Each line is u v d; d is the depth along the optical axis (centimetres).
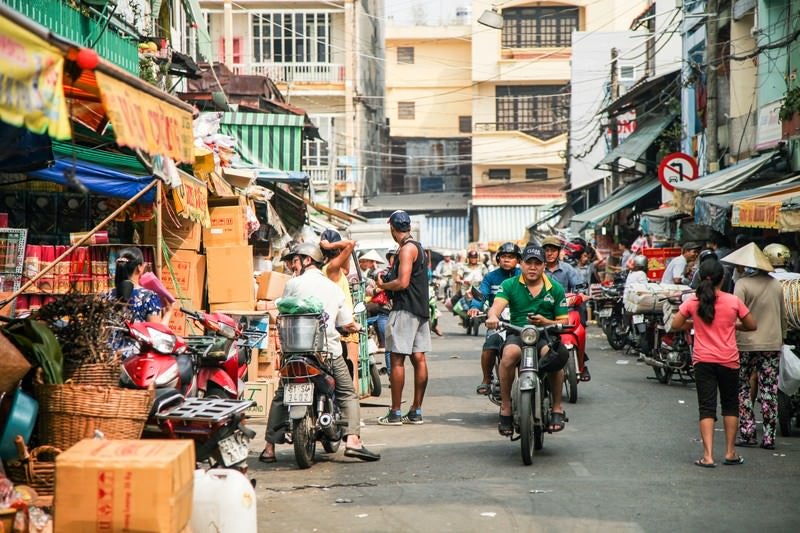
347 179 5625
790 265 1905
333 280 1358
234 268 1653
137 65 2030
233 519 720
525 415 1096
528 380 1109
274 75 5478
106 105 637
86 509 621
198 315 1059
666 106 4025
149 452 644
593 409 1533
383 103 7800
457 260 4347
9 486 669
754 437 1221
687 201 2505
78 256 1393
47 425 757
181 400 830
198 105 2881
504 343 1173
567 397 1664
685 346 1788
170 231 1656
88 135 1392
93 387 757
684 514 889
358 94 5697
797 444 1239
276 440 1134
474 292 1456
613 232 4306
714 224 2200
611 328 2520
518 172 7125
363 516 893
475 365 2258
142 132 688
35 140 1005
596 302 2605
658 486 1001
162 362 881
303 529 852
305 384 1091
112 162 1473
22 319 820
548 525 855
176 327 1614
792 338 1335
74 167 648
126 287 1087
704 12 3209
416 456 1180
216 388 1031
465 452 1202
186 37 3238
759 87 2742
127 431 759
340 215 3341
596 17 7038
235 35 5456
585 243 3061
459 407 1606
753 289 1202
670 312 1753
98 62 630
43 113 594
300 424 1095
